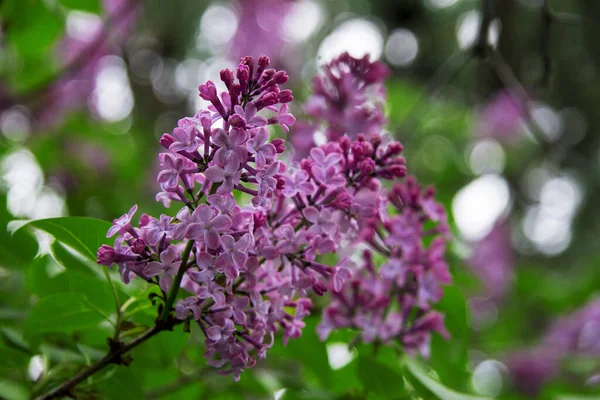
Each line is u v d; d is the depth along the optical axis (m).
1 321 0.85
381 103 0.83
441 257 0.79
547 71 0.99
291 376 0.87
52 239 0.78
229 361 0.67
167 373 0.85
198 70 1.88
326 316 0.79
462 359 0.88
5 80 1.28
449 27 1.86
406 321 0.80
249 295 0.68
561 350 1.40
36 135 1.49
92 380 0.75
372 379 0.78
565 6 1.65
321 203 0.69
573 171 1.98
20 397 0.83
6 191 0.83
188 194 0.67
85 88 1.48
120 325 0.71
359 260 0.85
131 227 0.66
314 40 1.86
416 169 1.54
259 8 1.64
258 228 0.67
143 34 1.83
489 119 1.74
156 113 1.90
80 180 1.52
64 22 1.22
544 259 2.06
